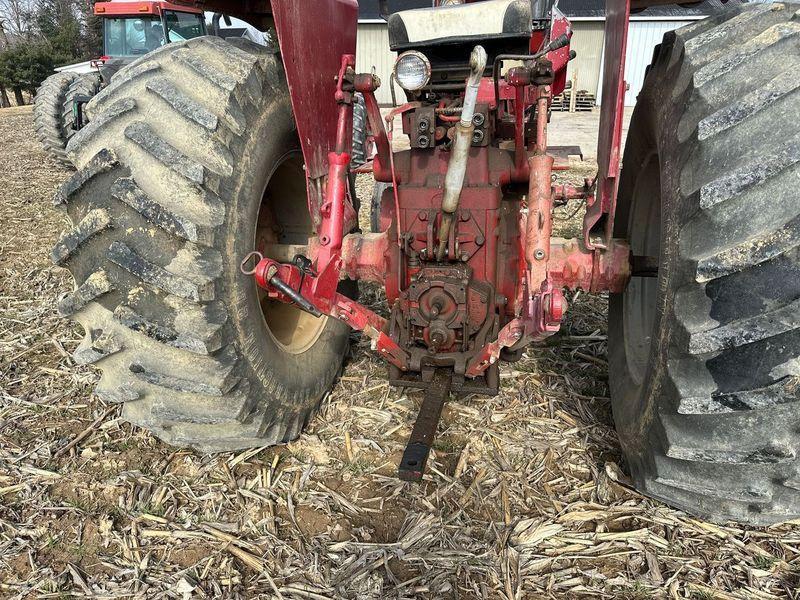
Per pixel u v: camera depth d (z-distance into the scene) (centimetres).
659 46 232
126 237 205
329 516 240
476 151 261
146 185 205
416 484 254
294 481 258
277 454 275
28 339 386
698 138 170
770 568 210
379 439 284
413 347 265
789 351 156
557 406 304
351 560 218
